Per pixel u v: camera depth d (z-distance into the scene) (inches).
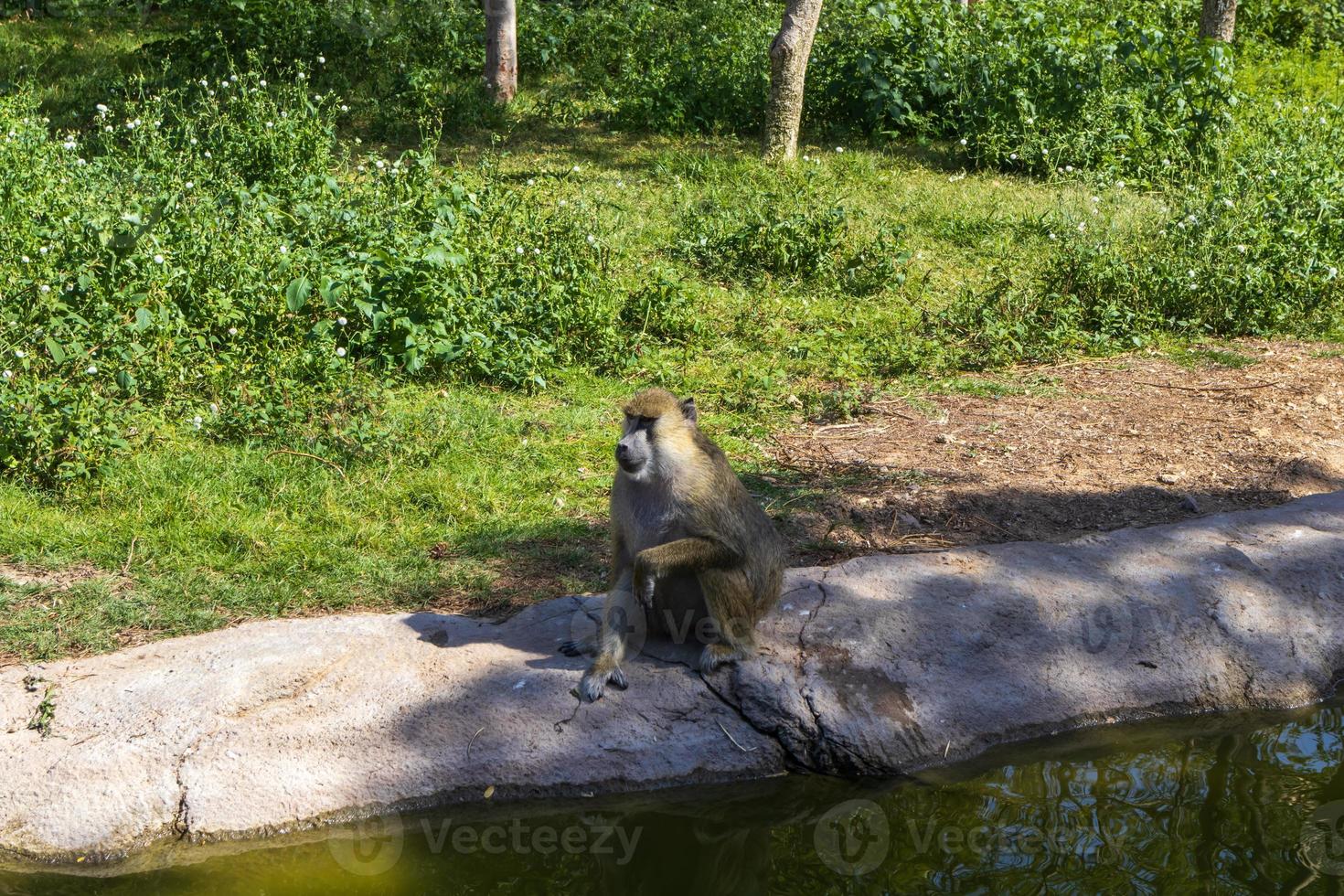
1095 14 756.0
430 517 261.6
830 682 198.8
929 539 259.3
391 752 183.9
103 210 364.5
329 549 243.6
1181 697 214.8
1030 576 227.5
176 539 242.7
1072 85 622.2
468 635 206.7
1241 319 426.6
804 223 474.3
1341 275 446.6
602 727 189.5
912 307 437.4
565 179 541.0
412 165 438.0
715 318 414.0
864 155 611.5
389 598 229.3
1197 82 625.9
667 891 176.1
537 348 354.0
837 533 259.6
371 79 681.6
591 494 277.6
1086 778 198.7
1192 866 174.1
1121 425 332.5
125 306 313.9
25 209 363.3
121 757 177.5
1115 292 429.4
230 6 689.0
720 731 192.5
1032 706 206.4
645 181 567.2
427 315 347.3
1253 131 623.8
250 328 332.5
